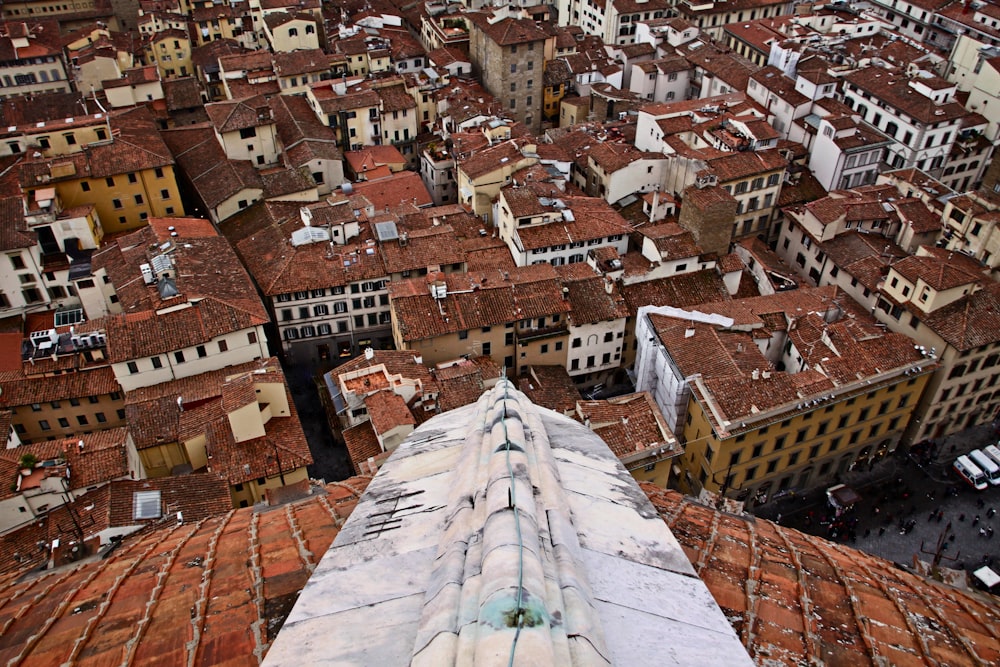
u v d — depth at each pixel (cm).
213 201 9644
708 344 7106
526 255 8775
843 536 7119
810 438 7106
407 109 11788
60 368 7006
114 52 12769
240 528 2100
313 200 10056
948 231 8731
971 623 1755
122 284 7831
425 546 1338
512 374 8238
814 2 16188
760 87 11838
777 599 1650
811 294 8181
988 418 8400
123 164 9494
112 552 2352
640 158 10262
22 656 1508
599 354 8338
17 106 11612
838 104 11144
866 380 6962
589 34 15788
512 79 12744
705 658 1112
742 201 9956
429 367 7894
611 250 8575
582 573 1205
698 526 2014
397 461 1769
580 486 1545
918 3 15688
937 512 7381
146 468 6575
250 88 12375
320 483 3838
